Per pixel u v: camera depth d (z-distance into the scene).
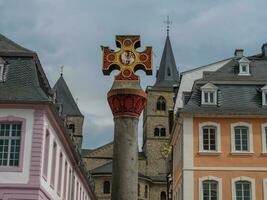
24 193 36.12
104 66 19.89
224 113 49.59
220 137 49.34
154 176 123.06
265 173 48.41
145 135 129.50
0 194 36.03
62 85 131.50
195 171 48.41
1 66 39.56
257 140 49.34
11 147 37.44
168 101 129.75
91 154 126.56
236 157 48.88
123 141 18.70
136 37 20.08
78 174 62.09
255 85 51.81
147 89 130.00
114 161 18.61
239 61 55.50
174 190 59.75
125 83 19.22
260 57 64.12
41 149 37.09
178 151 54.91
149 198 118.56
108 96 19.25
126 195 18.17
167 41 140.00
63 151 47.56
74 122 127.00
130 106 18.88
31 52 40.59
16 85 38.69
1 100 37.41
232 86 51.78
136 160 18.70
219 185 48.00
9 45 43.09
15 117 37.56
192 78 64.12
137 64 19.73
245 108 50.06
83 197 71.44
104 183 113.00
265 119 50.00
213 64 64.50
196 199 47.66
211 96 50.91
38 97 37.81
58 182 45.16
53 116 39.88
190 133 49.38
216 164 48.59
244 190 48.16
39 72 41.09
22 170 36.59
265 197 47.78
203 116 49.84
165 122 128.12
